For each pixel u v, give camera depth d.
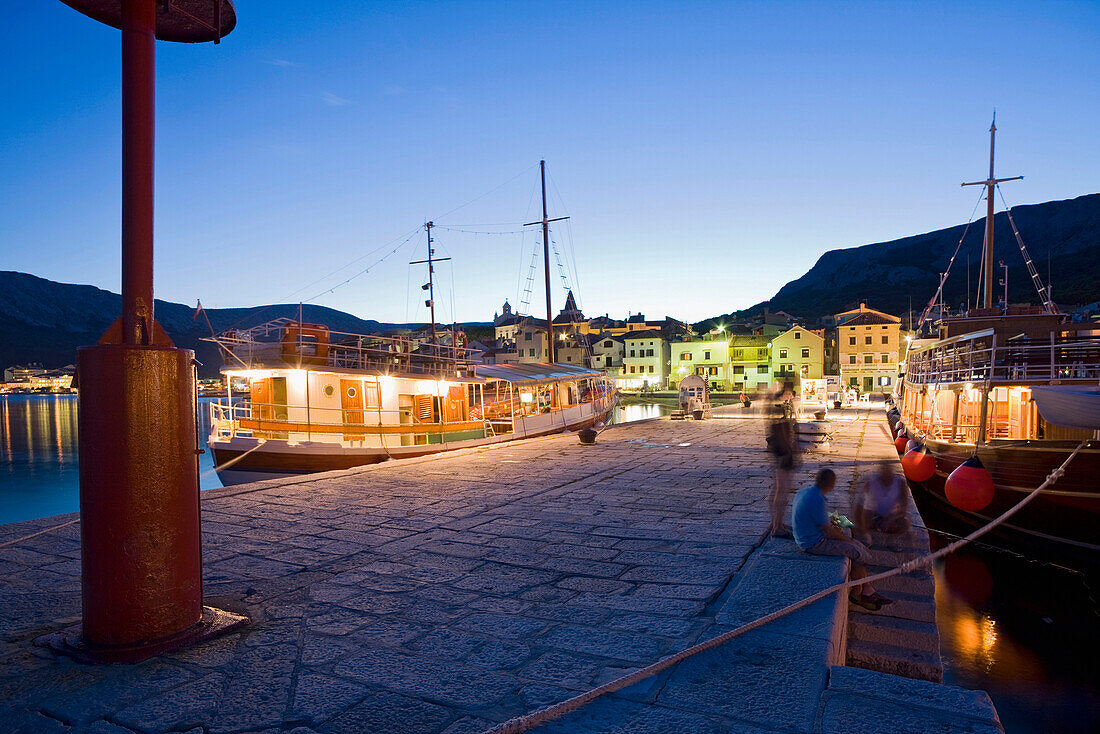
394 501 9.25
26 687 3.18
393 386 19.41
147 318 3.69
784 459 6.82
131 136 3.62
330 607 4.60
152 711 2.96
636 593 4.98
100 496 3.52
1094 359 15.69
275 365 16.97
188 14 4.26
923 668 5.29
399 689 3.24
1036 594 11.80
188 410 3.83
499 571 5.64
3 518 30.98
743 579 5.14
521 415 25.62
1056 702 8.17
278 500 9.27
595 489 10.46
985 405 14.09
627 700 3.09
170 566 3.71
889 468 8.48
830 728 2.78
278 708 3.02
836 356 80.94
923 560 5.86
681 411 32.59
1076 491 11.92
